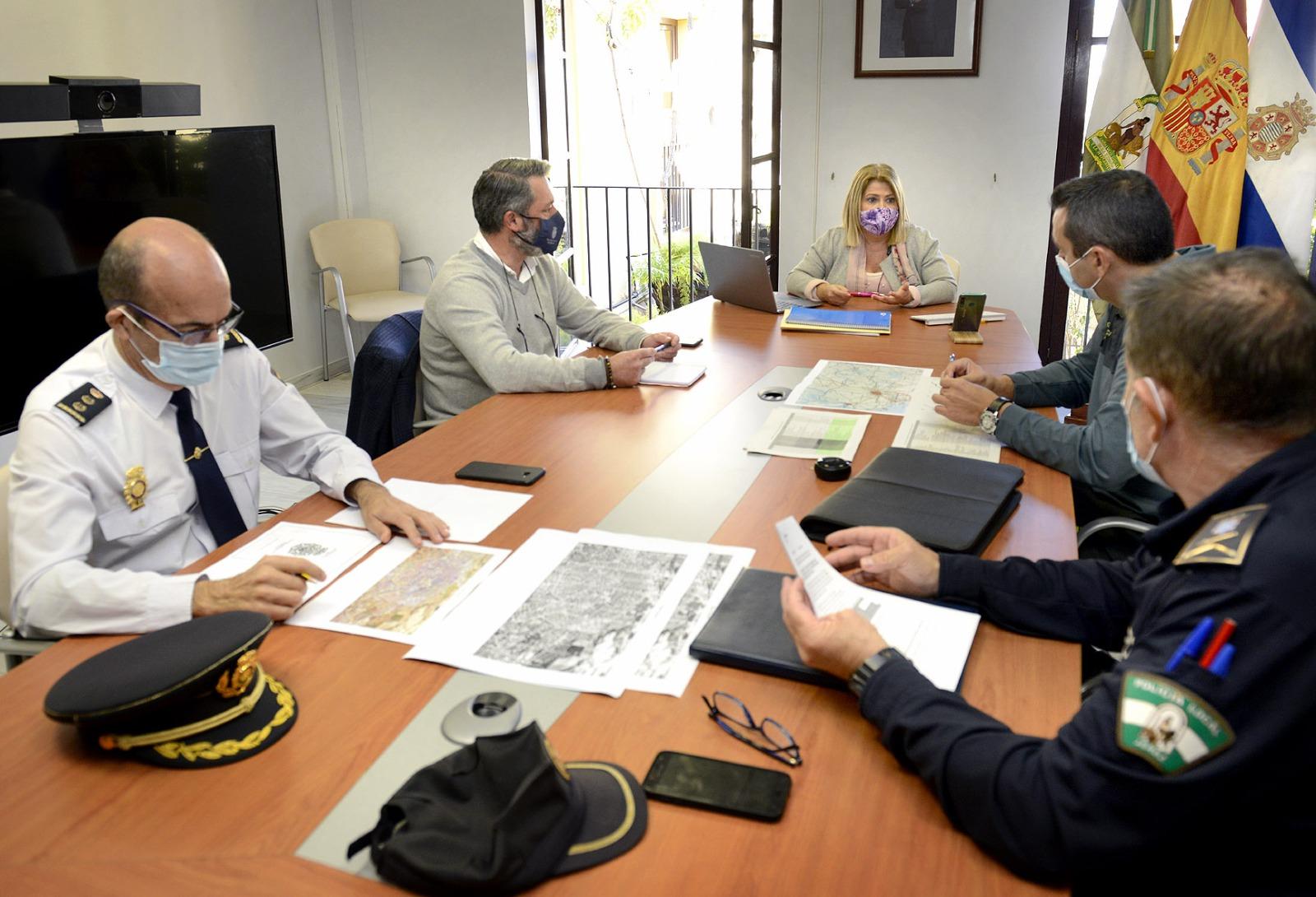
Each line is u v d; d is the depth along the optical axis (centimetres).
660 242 861
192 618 138
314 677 127
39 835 99
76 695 107
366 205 573
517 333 289
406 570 156
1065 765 91
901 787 105
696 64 921
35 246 305
